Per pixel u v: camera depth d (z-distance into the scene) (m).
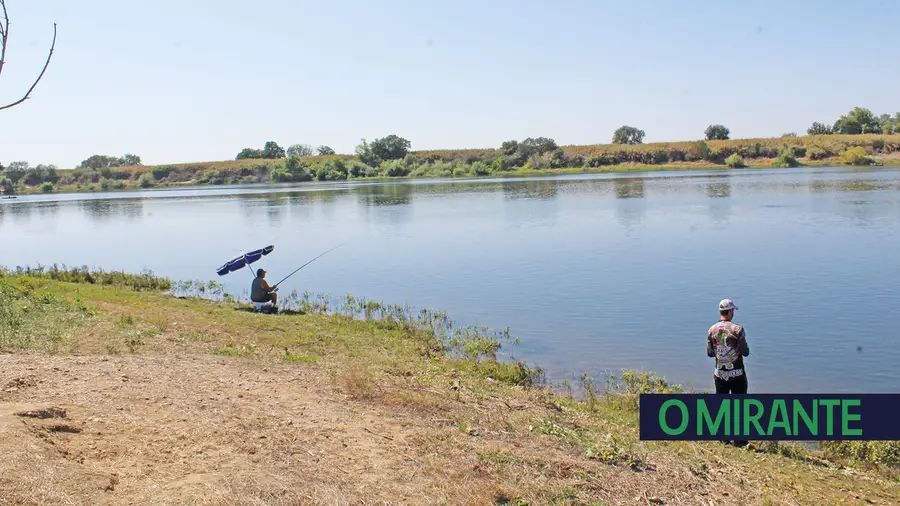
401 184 109.81
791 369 14.62
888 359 15.12
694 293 22.31
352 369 11.76
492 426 9.62
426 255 33.09
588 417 11.23
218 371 11.14
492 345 16.59
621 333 17.95
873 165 117.81
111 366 10.68
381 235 41.75
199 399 9.23
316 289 25.34
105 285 24.41
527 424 9.96
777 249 30.23
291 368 11.98
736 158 128.62
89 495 5.96
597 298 22.11
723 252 30.05
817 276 24.19
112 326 14.67
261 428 8.32
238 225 51.88
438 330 18.66
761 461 9.73
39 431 7.09
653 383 13.57
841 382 13.80
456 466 7.87
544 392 13.06
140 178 154.88
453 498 7.02
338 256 33.94
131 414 8.28
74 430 7.48
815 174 90.62
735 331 10.66
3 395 8.55
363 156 158.75
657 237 35.59
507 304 21.77
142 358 11.65
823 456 10.20
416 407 10.08
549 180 102.38
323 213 58.81
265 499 6.36
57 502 5.72
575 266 28.22
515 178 118.56
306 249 37.06
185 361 11.77
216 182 155.50
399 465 7.70
